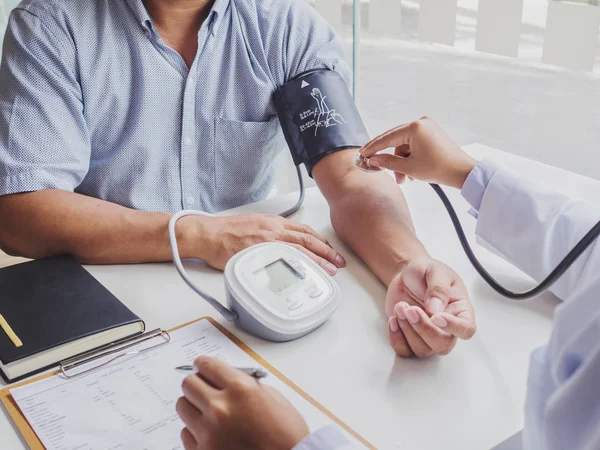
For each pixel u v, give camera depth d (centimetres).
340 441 50
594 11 109
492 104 150
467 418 59
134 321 71
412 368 66
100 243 87
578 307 47
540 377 48
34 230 90
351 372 65
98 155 108
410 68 158
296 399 60
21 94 95
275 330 69
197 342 70
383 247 84
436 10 138
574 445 43
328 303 73
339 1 132
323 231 97
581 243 67
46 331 68
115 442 56
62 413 60
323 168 102
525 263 79
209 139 112
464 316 67
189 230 86
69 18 98
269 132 115
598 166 142
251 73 110
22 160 93
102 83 102
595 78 138
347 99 108
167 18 103
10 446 57
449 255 89
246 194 119
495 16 124
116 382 64
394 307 70
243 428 50
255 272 75
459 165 84
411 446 56
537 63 142
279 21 112
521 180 81
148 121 105
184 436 54
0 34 171
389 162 88
